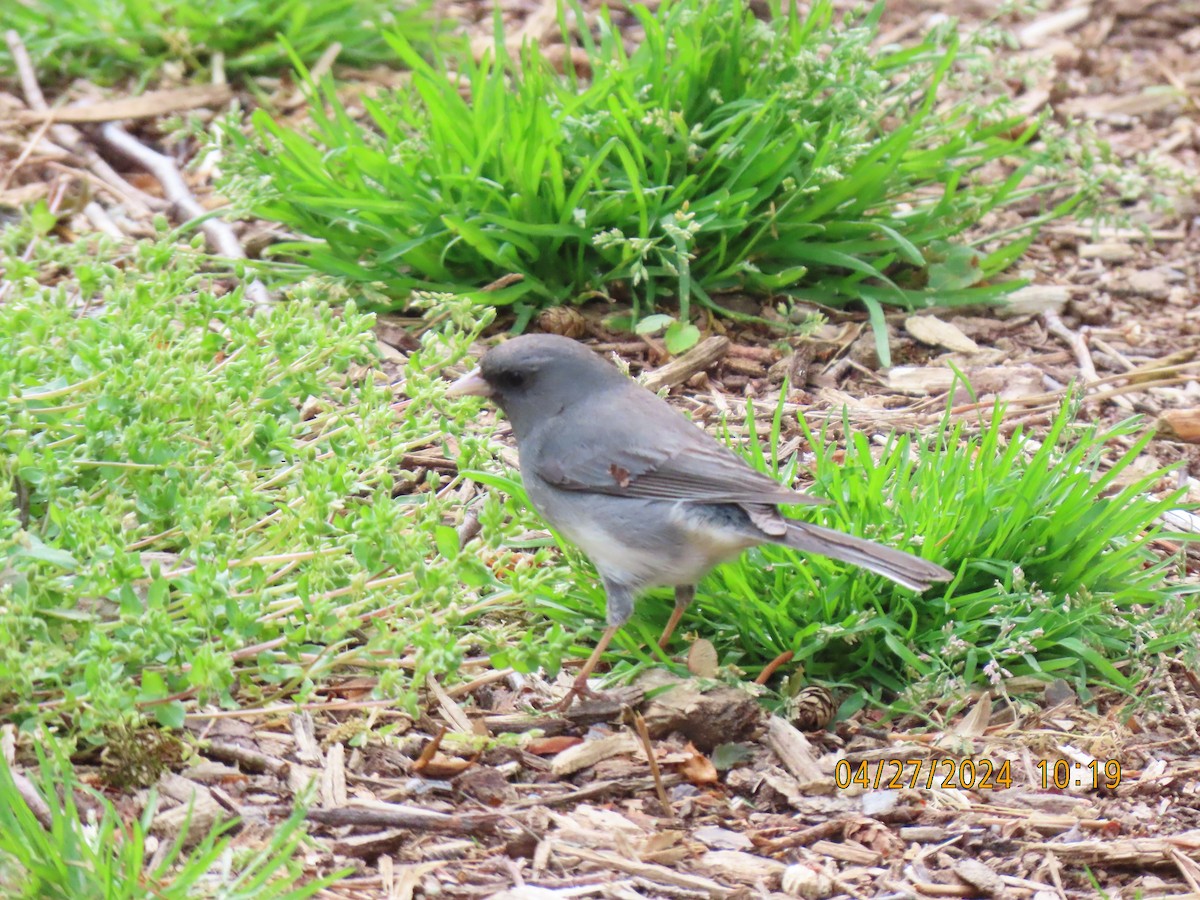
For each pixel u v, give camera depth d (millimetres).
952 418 11133
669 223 11641
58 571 7531
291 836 6867
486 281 12094
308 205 11750
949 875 7105
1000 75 14383
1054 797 7707
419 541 7586
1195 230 13922
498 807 7477
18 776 6918
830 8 13008
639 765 7875
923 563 7625
